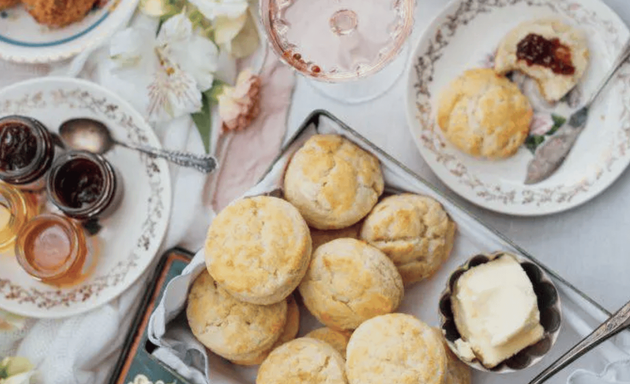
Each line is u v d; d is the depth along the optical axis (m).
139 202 0.74
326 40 0.69
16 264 0.74
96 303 0.73
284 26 0.69
